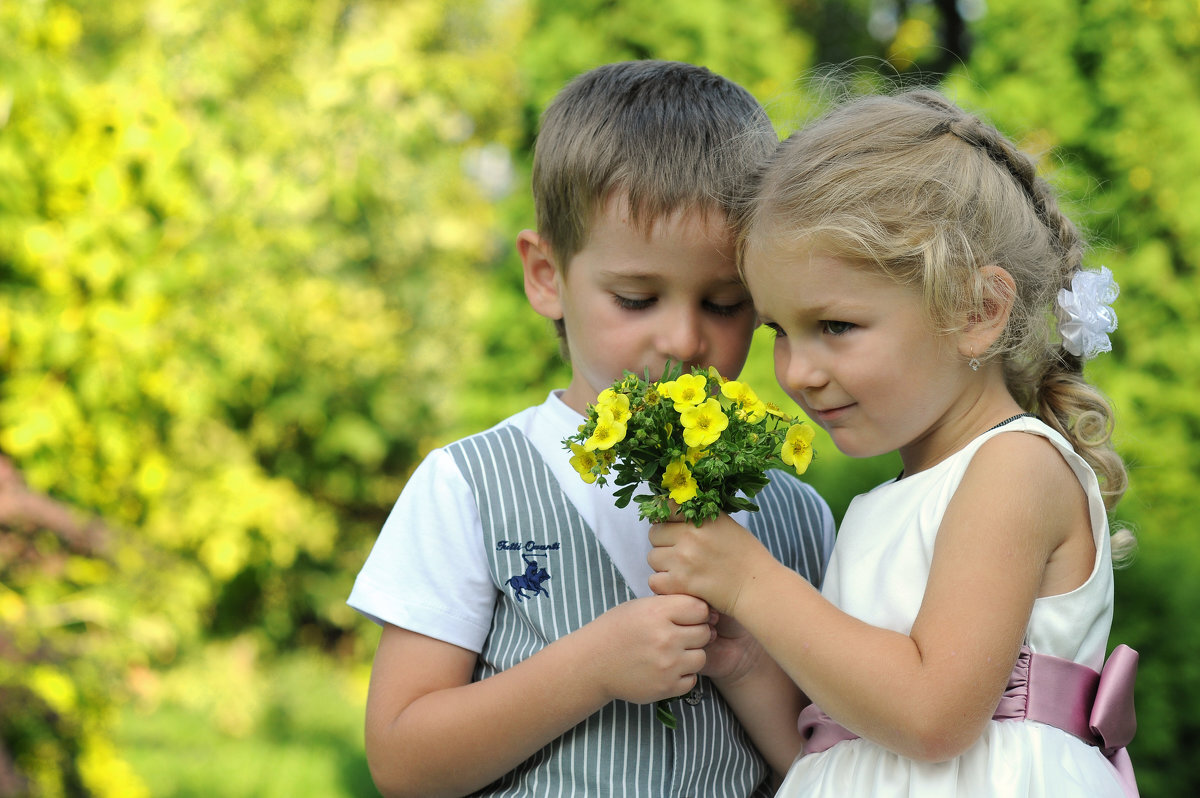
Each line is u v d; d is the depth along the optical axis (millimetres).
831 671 1356
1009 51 5703
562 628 1620
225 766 6125
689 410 1384
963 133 1536
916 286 1415
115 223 4723
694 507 1435
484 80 8969
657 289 1608
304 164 7492
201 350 5816
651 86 1706
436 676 1620
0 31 4324
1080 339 1603
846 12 9297
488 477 1687
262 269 6488
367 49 7918
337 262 8211
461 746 1522
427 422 8789
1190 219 5445
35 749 3748
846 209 1416
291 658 8398
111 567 4133
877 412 1455
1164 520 5141
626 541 1671
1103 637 1509
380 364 8266
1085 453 1615
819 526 1874
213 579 6809
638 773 1564
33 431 4352
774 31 6094
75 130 4566
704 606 1454
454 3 9477
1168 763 4324
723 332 1648
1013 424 1460
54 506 3723
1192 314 5430
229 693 7223
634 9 5934
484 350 6227
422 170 8703
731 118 1701
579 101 1735
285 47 8023
